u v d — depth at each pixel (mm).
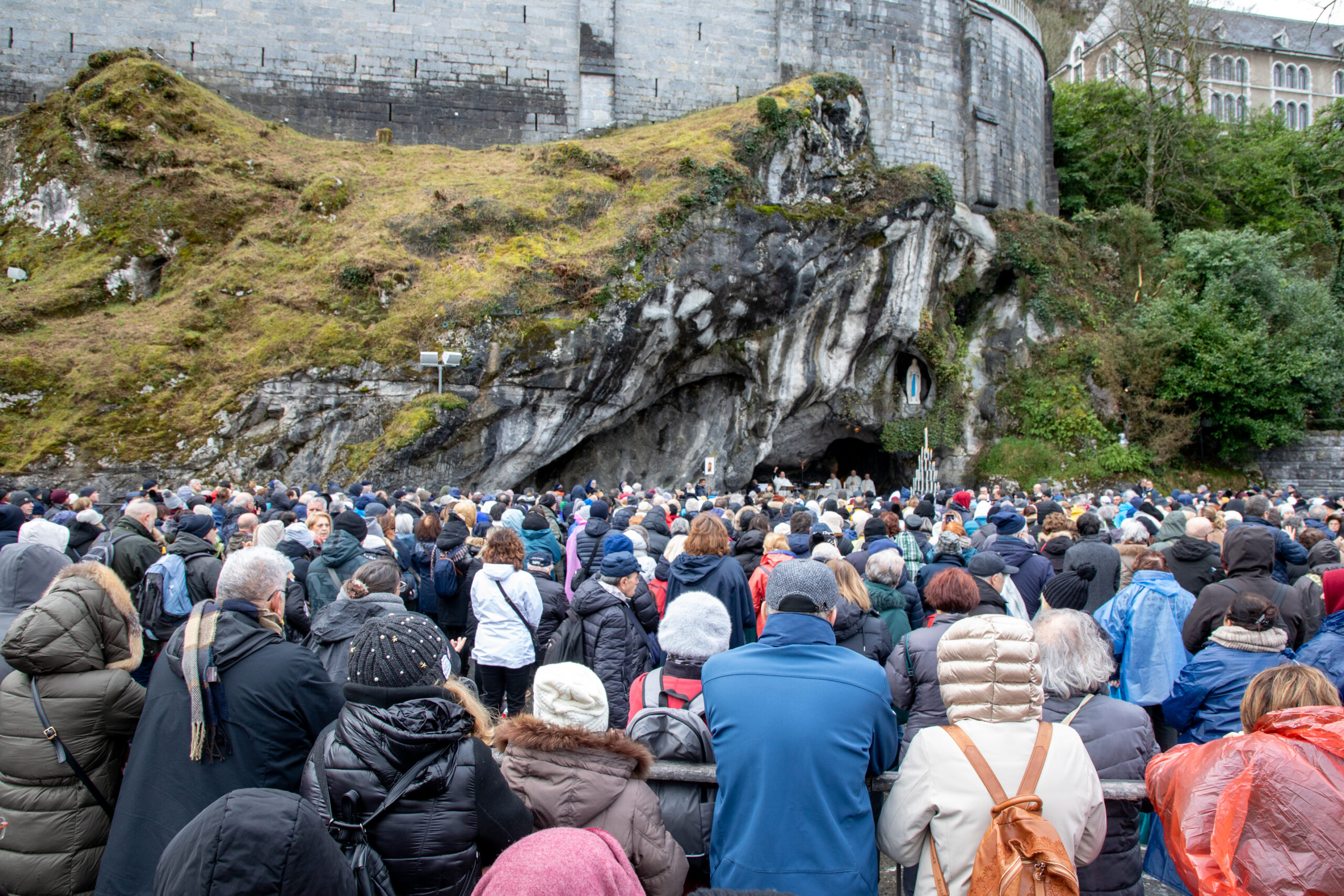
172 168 20000
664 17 25734
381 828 2533
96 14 22328
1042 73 32438
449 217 19547
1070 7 56719
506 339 18094
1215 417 29219
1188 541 6715
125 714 3465
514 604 5707
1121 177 35562
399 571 4926
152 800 3100
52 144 20031
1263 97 57094
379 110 23781
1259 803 2393
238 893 1921
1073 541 7750
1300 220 35656
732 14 26266
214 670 3162
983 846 2568
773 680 2984
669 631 4000
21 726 3352
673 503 12000
